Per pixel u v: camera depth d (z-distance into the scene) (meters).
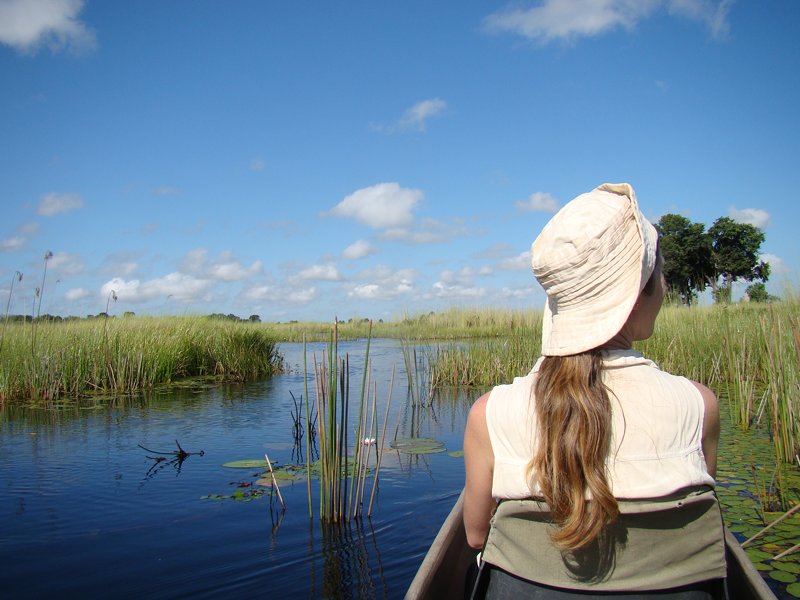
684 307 11.45
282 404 8.27
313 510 3.89
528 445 1.28
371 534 3.48
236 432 6.42
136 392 9.55
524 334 11.54
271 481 4.55
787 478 4.22
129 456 5.36
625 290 1.29
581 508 1.19
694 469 1.22
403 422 7.10
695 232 26.39
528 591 1.30
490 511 1.45
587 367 1.26
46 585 2.87
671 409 1.23
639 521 1.21
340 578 2.91
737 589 1.79
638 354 1.36
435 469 4.88
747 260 26.42
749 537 3.25
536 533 1.29
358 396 9.14
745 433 5.70
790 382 4.73
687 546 1.23
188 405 8.22
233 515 3.81
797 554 3.01
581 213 1.31
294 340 24.52
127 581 2.90
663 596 1.23
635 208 1.31
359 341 23.97
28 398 8.80
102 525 3.65
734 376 6.81
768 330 6.49
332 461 3.75
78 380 9.23
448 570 1.98
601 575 1.24
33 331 9.36
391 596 2.72
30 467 4.98
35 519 3.76
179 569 3.03
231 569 3.02
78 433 6.37
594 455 1.19
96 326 10.98
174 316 14.45
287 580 2.89
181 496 4.20
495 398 1.34
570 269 1.29
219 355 11.91
